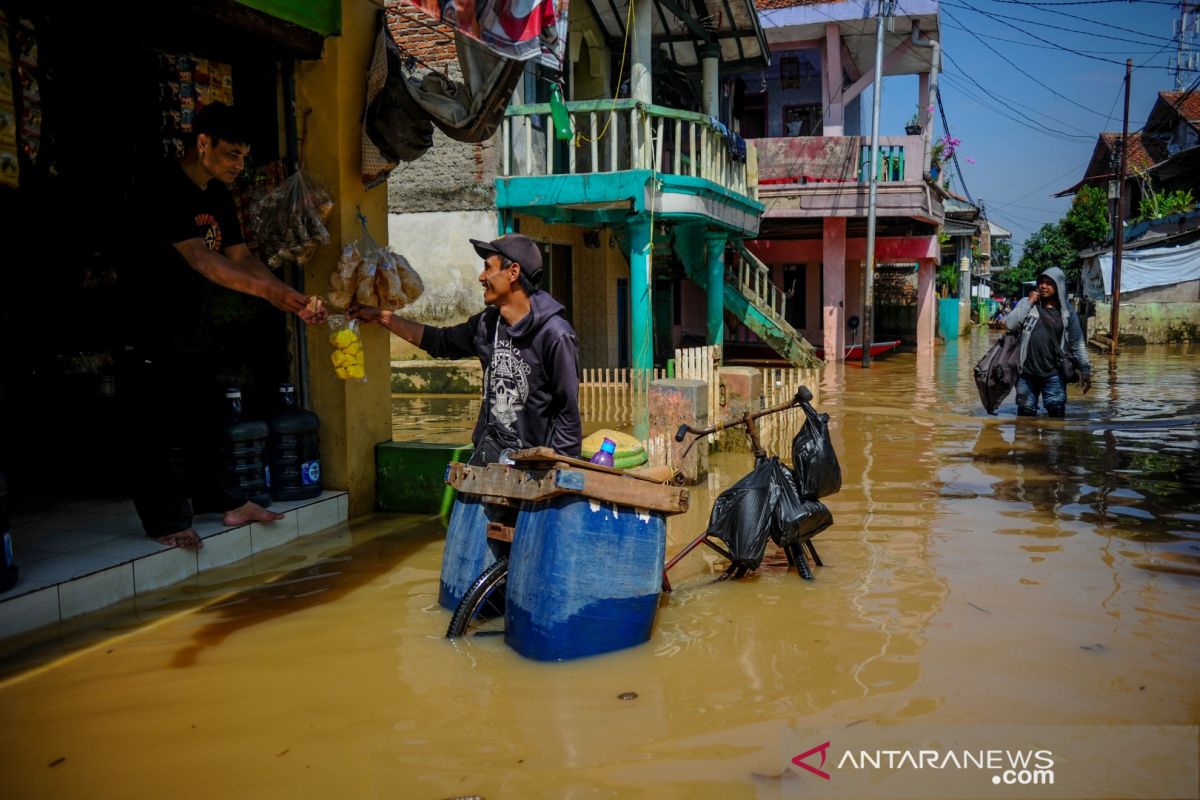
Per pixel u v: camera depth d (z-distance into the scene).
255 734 3.36
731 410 9.44
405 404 13.23
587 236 16.38
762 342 22.84
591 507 4.06
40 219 6.34
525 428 4.56
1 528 4.34
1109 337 25.97
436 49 13.41
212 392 5.97
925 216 21.00
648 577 4.20
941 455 8.92
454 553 4.73
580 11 15.34
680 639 4.29
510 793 2.93
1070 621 4.43
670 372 13.54
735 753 3.18
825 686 3.73
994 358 11.14
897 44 22.31
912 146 20.27
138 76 6.05
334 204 6.40
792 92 24.52
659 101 17.59
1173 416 11.38
